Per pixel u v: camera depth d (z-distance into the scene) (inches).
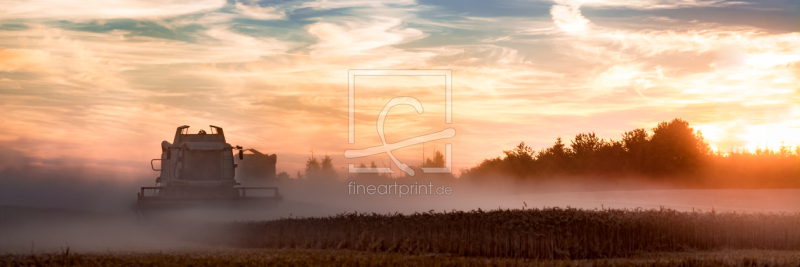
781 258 526.0
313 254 554.3
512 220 557.0
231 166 1087.6
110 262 480.4
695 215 652.7
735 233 639.8
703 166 3063.5
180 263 471.5
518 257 534.6
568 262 491.2
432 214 644.7
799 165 3122.5
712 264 453.1
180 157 1061.8
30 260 498.3
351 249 617.9
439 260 486.6
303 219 721.0
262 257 522.0
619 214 624.4
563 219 559.8
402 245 582.6
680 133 3058.6
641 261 486.6
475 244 553.3
